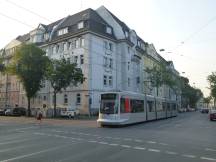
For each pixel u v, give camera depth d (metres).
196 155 10.88
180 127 25.38
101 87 48.94
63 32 52.62
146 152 11.37
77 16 53.81
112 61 52.59
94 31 47.56
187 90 113.38
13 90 67.88
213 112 37.75
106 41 51.22
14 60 46.56
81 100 47.34
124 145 13.30
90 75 46.50
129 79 55.50
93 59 47.47
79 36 48.62
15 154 10.65
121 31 54.12
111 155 10.55
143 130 21.88
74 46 49.72
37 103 57.91
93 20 48.91
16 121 33.78
